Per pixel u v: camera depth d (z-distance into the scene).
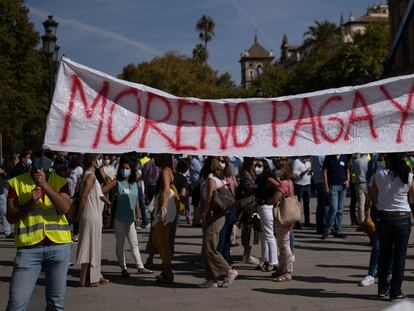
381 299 6.36
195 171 13.98
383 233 6.23
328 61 54.84
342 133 5.88
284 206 7.38
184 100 5.70
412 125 5.88
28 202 4.41
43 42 14.54
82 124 5.46
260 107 5.86
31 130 39.66
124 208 7.98
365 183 11.58
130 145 5.54
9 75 34.34
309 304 6.21
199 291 7.02
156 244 7.53
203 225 7.24
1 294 7.07
